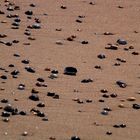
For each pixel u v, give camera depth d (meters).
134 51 35.91
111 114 27.88
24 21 38.75
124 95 30.05
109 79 31.83
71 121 26.67
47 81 30.88
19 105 27.83
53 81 30.94
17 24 38.12
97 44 36.41
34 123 26.09
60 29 37.97
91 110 28.06
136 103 29.27
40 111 27.28
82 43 36.31
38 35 36.88
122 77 32.25
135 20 40.59
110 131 25.97
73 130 25.73
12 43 35.38
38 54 34.19
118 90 30.58
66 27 38.44
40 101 28.55
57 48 35.31
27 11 40.00
